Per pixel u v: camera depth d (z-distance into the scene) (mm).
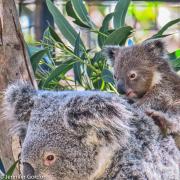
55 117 6344
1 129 7730
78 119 6211
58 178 6258
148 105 8773
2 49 7918
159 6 18422
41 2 14523
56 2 15570
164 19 19250
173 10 19266
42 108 6492
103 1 16281
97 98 6184
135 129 6562
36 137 6301
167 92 8836
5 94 7012
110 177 6367
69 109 6262
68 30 9578
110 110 6148
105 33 9586
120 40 9141
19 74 7969
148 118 6727
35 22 14617
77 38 8930
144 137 6543
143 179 6312
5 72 7918
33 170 6266
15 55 7961
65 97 6512
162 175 6461
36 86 8141
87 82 9305
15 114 6812
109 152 6340
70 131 6273
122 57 9578
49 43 9766
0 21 7926
